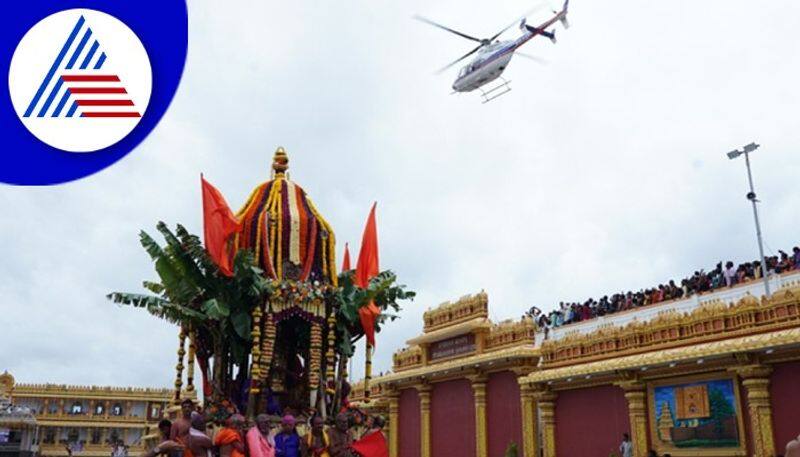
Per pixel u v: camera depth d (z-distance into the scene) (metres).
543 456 26.08
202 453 10.77
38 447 62.38
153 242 13.81
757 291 26.20
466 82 40.50
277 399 15.01
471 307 30.77
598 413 24.42
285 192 15.60
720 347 19.50
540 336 35.09
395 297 15.79
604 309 32.91
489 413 29.00
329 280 15.48
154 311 13.64
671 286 30.98
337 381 15.13
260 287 13.73
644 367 22.14
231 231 13.97
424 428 32.44
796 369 18.69
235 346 14.45
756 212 29.83
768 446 18.77
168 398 74.38
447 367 30.45
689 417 21.16
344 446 12.34
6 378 69.25
